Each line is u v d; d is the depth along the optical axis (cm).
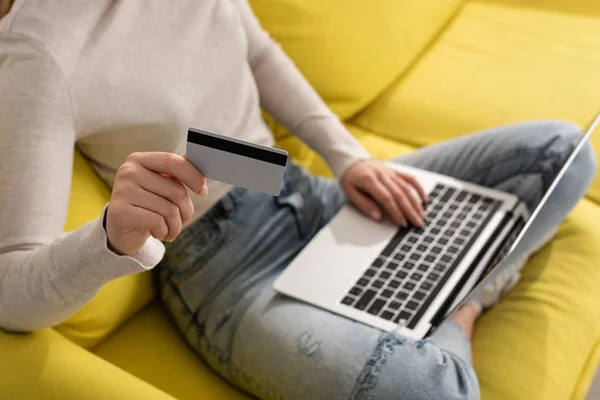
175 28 107
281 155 71
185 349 109
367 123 154
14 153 85
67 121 92
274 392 98
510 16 172
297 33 145
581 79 153
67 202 90
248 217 114
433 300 102
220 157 74
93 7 97
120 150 103
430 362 93
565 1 174
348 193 121
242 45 118
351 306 102
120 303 103
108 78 96
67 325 95
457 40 168
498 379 102
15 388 80
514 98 150
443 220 116
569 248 120
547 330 108
